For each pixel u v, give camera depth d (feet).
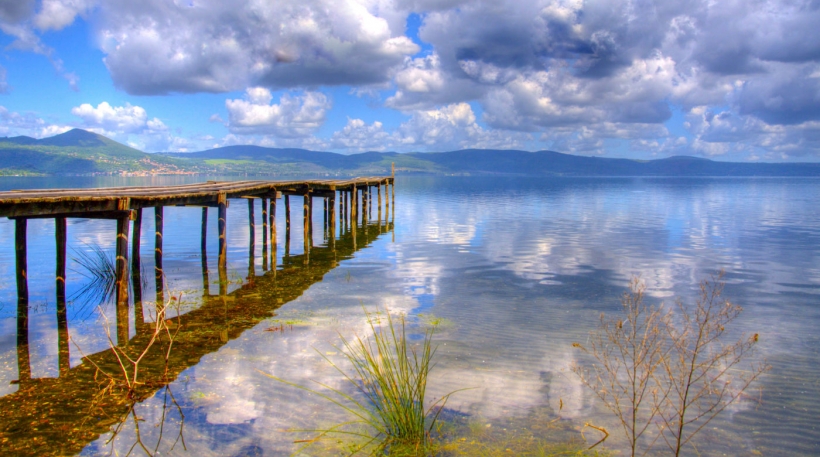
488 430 15.99
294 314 29.35
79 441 15.34
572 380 19.65
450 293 34.86
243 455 14.65
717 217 95.50
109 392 18.74
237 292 35.47
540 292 35.09
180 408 17.47
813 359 21.79
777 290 35.94
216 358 22.09
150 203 34.17
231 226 81.20
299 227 81.41
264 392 18.67
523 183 404.77
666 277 40.55
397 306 31.24
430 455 14.61
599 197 173.47
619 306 31.09
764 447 15.01
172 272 43.14
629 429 16.06
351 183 69.05
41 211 26.43
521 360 21.76
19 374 20.54
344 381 19.61
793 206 125.08
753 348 23.11
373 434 15.79
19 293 31.30
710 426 16.19
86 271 43.73
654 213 105.09
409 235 69.87
